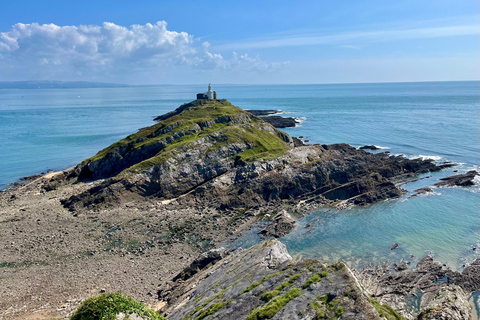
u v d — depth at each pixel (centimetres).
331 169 9150
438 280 4850
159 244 6191
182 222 7094
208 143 10306
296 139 13800
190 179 9106
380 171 9525
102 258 5678
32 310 4322
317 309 2570
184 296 4200
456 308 4028
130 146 10900
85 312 2552
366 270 5194
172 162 9150
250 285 3347
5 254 5681
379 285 4812
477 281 4738
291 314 2609
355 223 6900
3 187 9625
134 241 6297
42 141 15800
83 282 4984
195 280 4641
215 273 4366
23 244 6025
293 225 6838
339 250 5850
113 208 7750
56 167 11612
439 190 8456
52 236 6359
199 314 3241
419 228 6531
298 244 6106
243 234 6594
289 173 8869
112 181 8400
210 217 7356
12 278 5025
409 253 5647
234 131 11169
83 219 7156
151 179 8712
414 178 9456
